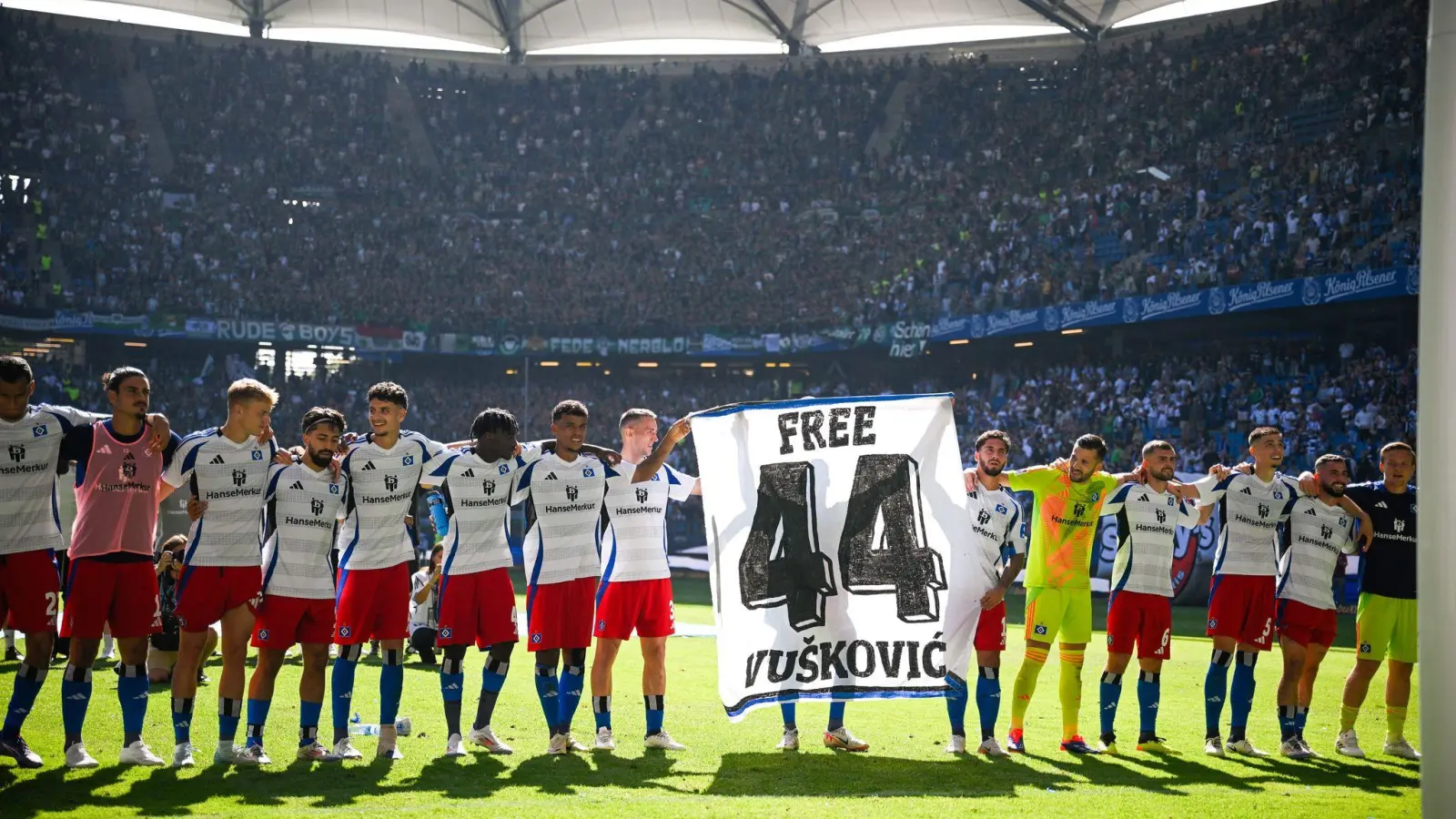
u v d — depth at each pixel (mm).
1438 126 4707
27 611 6969
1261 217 31656
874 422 8188
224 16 44500
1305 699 9086
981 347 38094
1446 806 4645
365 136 44719
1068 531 8469
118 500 7109
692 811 6074
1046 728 9531
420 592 12922
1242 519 8648
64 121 40750
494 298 41562
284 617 7352
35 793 6215
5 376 6859
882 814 6078
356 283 40812
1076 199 37500
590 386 42969
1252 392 30703
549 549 8008
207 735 8195
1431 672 4707
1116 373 34281
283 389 39812
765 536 8039
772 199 43562
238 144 43469
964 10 42031
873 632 7996
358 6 44219
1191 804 6520
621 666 13344
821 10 43625
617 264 42469
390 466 7699
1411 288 26797
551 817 5867
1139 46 40219
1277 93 35781
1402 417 27734
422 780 6812
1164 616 8578
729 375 42688
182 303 38031
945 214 40219
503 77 47312
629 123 46250
